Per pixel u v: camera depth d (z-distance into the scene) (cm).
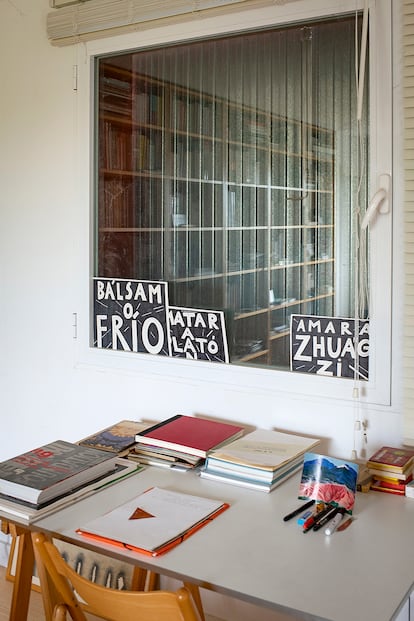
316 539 167
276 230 235
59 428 289
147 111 260
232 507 185
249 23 233
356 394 219
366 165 217
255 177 238
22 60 286
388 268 212
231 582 148
